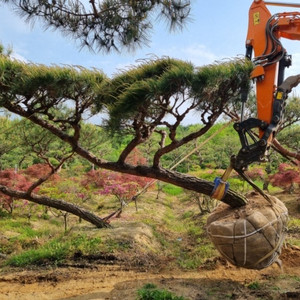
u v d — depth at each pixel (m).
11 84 5.67
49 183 18.36
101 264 7.11
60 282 6.20
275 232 5.13
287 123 14.09
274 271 6.36
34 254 7.59
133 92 4.96
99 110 6.30
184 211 16.66
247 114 10.59
